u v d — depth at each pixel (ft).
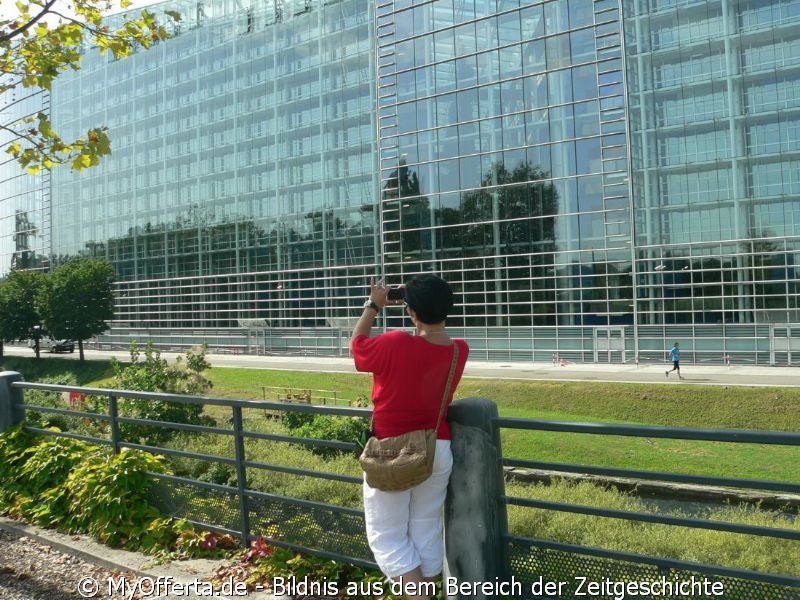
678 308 122.31
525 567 11.86
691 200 121.60
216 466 26.55
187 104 205.36
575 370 124.47
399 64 157.07
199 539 17.07
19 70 29.48
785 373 106.83
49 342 238.07
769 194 114.83
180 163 206.69
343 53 169.48
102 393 21.17
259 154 186.60
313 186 174.70
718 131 119.55
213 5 199.00
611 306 128.57
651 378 109.19
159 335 212.43
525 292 138.10
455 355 10.77
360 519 14.56
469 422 11.46
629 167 126.93
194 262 202.18
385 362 10.49
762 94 116.06
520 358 138.41
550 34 136.56
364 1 165.78
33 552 18.06
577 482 38.45
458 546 11.34
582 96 132.67
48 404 44.42
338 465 29.84
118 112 226.38
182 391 49.96
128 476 19.01
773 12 115.65
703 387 97.09
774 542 18.39
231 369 152.05
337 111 170.40
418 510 11.05
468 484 11.34
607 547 17.39
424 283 10.87
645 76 126.41
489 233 143.02
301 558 15.35
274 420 64.44
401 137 156.46
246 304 188.55
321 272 172.35
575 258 132.57
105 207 230.48
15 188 271.08
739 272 116.98
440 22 151.23
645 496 44.83
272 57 184.44
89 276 197.77
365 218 164.04
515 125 140.46
